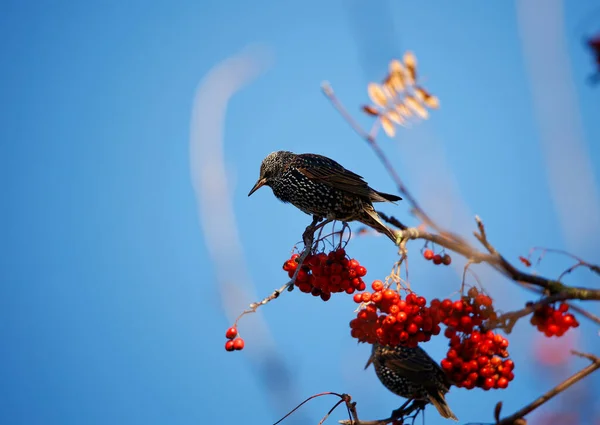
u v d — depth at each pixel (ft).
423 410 35.55
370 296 27.50
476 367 25.57
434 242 28.84
